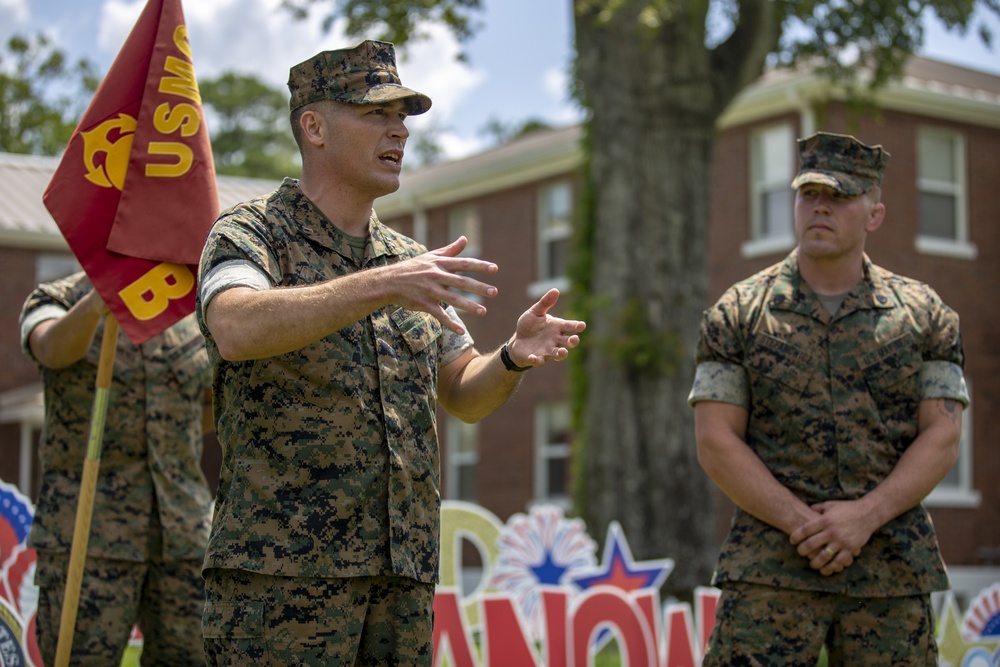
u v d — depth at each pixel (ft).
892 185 61.77
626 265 43.39
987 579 61.67
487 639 22.72
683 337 43.09
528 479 72.49
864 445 16.21
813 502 16.14
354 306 10.80
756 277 17.26
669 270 43.29
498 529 23.76
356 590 11.83
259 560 11.54
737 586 16.12
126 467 17.21
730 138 64.28
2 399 65.16
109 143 16.42
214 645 11.93
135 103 16.57
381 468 12.05
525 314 12.46
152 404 17.38
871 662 15.79
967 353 63.10
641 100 43.83
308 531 11.62
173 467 17.51
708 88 44.09
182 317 16.26
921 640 15.96
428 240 80.84
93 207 16.24
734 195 63.82
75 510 17.01
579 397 46.93
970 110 63.98
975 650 24.23
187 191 16.46
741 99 62.54
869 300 16.66
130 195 16.28
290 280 12.10
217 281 11.51
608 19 39.37
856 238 16.69
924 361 16.70
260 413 11.85
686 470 42.63
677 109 43.73
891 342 16.47
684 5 41.70
